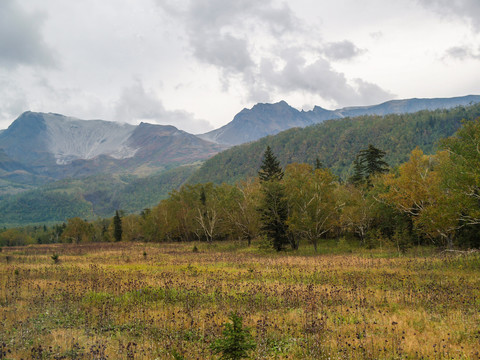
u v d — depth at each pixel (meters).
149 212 83.81
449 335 7.89
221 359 5.60
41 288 15.52
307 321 9.52
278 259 28.41
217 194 69.25
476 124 22.34
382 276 17.08
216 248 47.06
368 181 49.19
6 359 7.01
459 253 25.02
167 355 7.34
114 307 12.08
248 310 11.27
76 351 7.58
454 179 22.83
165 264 25.88
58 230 125.75
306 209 38.56
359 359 6.86
